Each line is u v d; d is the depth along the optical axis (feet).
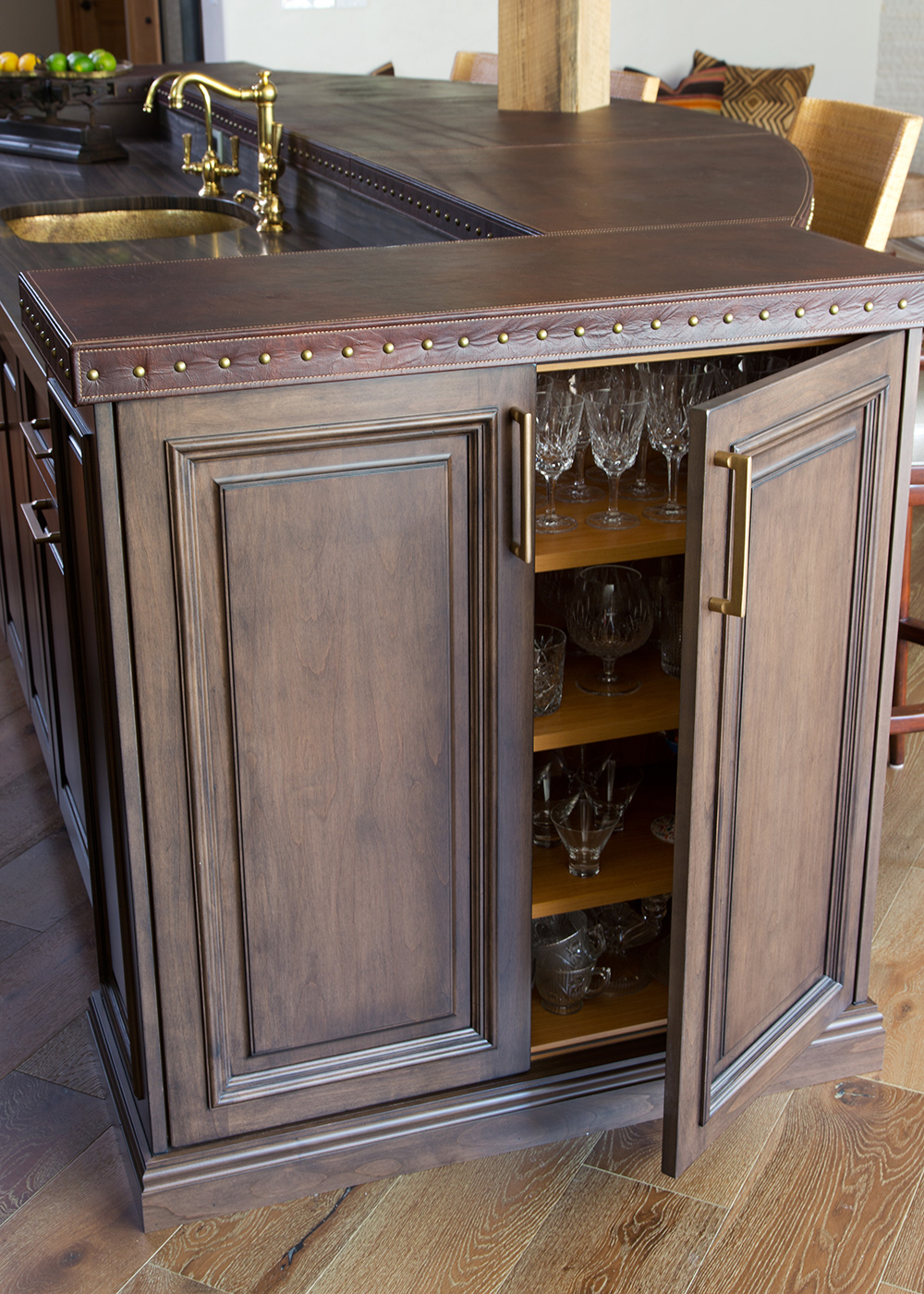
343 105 9.11
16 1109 5.39
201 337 3.70
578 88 8.77
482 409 4.14
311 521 4.10
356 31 18.19
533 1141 5.15
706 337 4.20
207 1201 4.77
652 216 5.40
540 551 4.54
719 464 3.69
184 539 3.95
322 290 4.27
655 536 4.70
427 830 4.63
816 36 21.91
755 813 4.49
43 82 9.89
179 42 18.70
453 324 3.93
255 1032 4.66
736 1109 4.78
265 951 4.56
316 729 4.35
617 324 4.09
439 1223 4.82
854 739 4.96
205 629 4.10
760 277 4.33
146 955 4.40
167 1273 4.60
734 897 4.49
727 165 6.68
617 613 4.97
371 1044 4.86
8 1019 5.93
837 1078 5.55
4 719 8.70
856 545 4.66
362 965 4.72
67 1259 4.66
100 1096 5.46
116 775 4.32
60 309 4.03
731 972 4.59
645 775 6.05
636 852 5.34
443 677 4.45
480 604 4.39
